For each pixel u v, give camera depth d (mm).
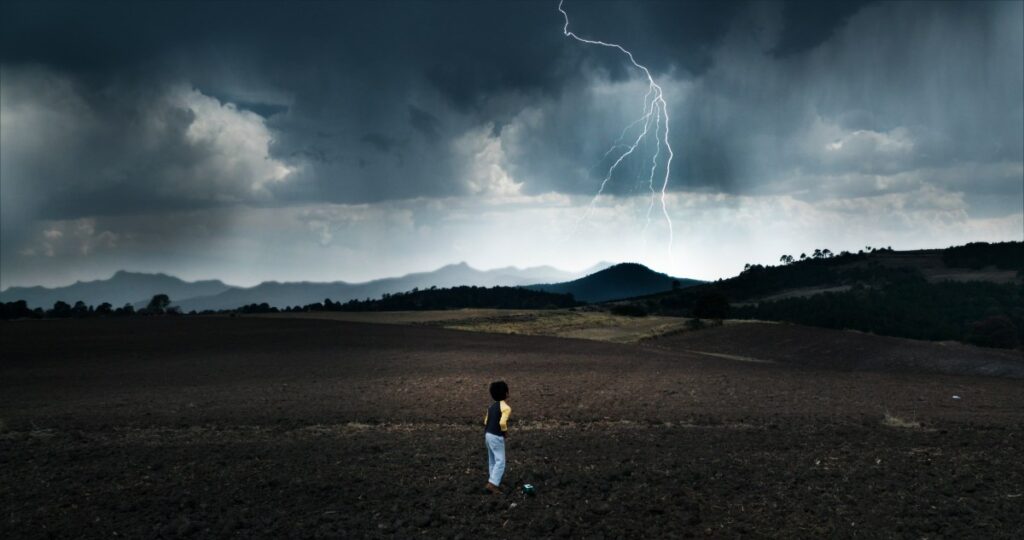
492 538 10500
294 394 31359
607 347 64875
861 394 34188
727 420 24375
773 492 13195
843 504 12383
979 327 91375
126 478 14102
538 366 46562
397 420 23812
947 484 13797
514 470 14867
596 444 18547
